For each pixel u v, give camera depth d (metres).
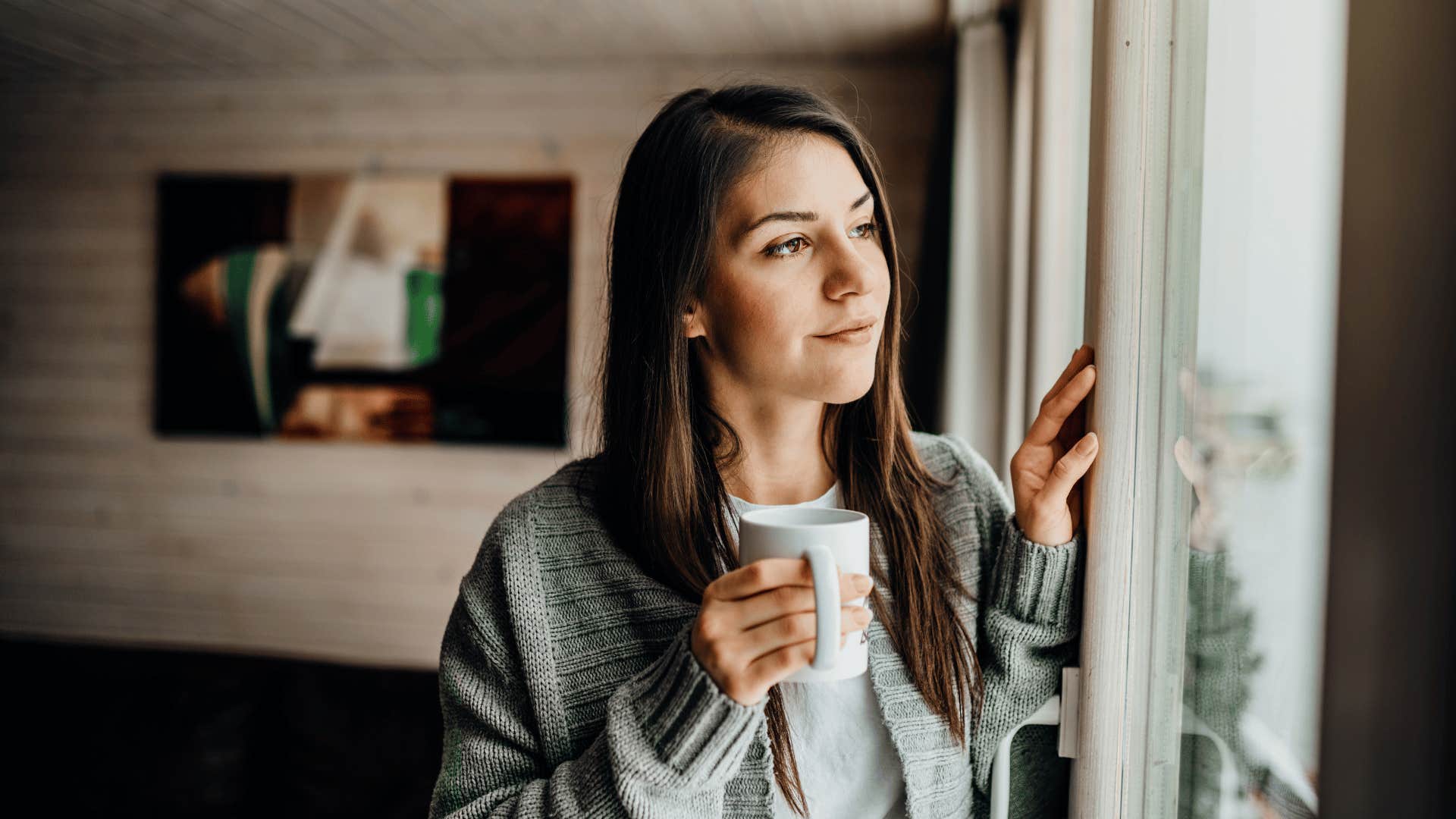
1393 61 0.38
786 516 0.68
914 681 0.80
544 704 0.78
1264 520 0.55
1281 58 0.53
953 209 2.19
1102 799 0.76
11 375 3.61
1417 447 0.37
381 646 3.44
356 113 3.39
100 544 3.58
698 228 0.74
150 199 3.50
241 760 2.51
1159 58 0.72
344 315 3.38
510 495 3.35
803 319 0.73
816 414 0.84
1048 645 0.80
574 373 3.28
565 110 3.28
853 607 0.62
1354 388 0.40
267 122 3.43
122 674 2.62
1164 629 0.73
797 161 0.73
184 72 3.38
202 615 3.53
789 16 2.69
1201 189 0.67
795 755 0.79
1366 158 0.39
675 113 0.79
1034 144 1.62
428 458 3.39
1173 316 0.72
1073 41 1.51
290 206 3.40
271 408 3.43
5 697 2.59
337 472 3.44
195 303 3.45
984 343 2.12
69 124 3.53
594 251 3.28
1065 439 0.81
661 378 0.79
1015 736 0.83
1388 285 0.38
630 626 0.80
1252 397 0.57
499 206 3.30
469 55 3.15
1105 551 0.75
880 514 0.84
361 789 2.43
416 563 3.41
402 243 3.36
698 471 0.81
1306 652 0.49
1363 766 0.39
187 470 3.52
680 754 0.63
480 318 3.32
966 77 2.16
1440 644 0.36
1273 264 0.54
